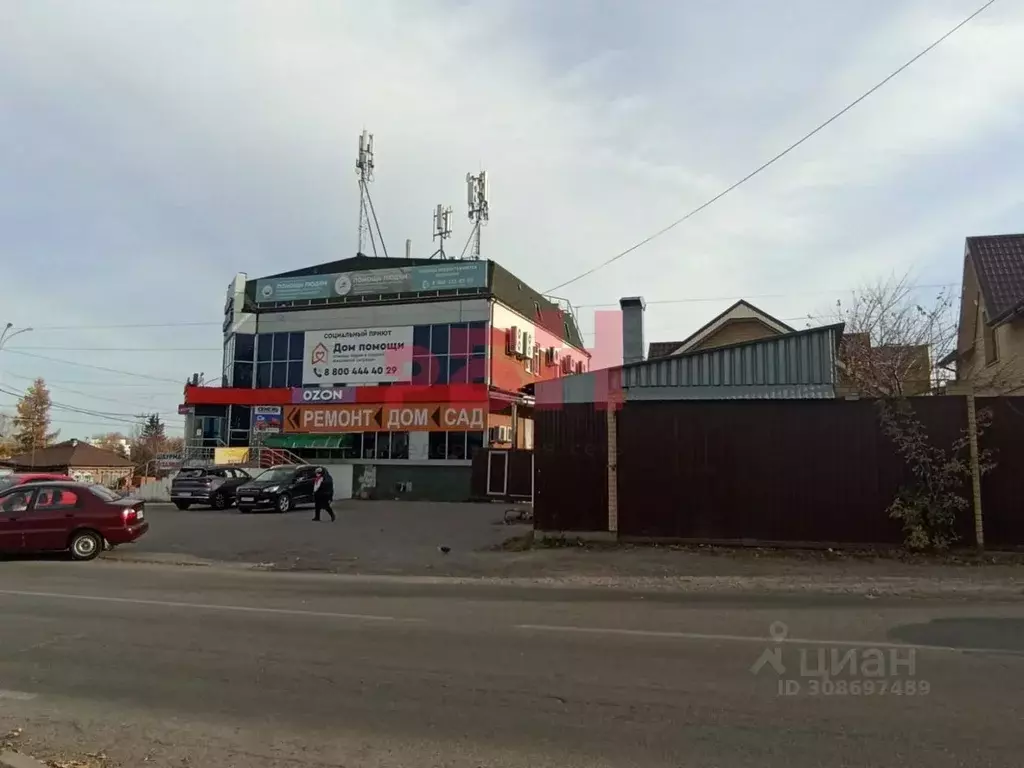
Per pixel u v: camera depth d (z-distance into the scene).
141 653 6.82
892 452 13.12
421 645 7.04
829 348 15.33
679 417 14.13
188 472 27.84
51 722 5.06
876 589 10.24
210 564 14.06
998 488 12.66
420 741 4.64
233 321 37.50
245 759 4.41
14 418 77.56
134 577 12.12
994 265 21.28
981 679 5.78
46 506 14.49
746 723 4.87
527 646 6.96
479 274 34.56
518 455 29.77
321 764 4.32
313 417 35.19
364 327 35.75
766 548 13.48
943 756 4.30
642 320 21.48
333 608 9.08
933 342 25.36
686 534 13.93
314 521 20.92
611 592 10.31
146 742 4.69
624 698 5.40
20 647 7.08
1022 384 19.23
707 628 7.71
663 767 4.21
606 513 14.38
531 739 4.64
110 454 66.69
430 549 15.15
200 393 35.62
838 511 13.25
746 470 13.73
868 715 5.00
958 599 9.54
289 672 6.16
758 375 15.42
